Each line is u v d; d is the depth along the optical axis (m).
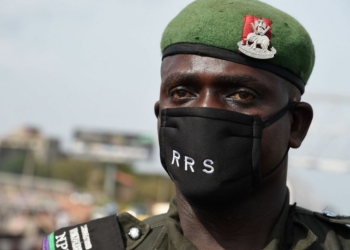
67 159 65.38
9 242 22.22
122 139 56.53
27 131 67.25
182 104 2.11
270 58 2.05
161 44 2.24
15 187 38.66
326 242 2.26
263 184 2.15
